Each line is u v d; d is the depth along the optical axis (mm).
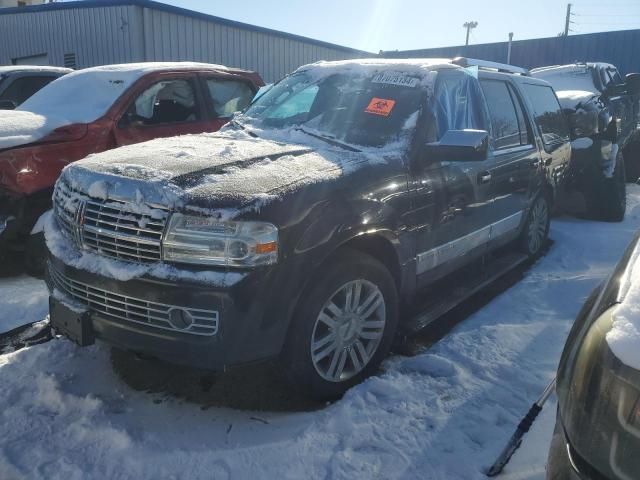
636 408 1502
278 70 17500
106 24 13742
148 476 2447
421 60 4355
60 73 8328
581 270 5395
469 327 4066
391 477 2477
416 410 2961
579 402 1653
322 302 2883
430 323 4172
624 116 10641
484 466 2549
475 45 20766
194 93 6238
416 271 3609
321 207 2842
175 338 2611
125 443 2635
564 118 6641
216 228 2578
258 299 2607
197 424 2836
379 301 3256
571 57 18859
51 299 3037
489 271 4926
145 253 2676
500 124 4836
